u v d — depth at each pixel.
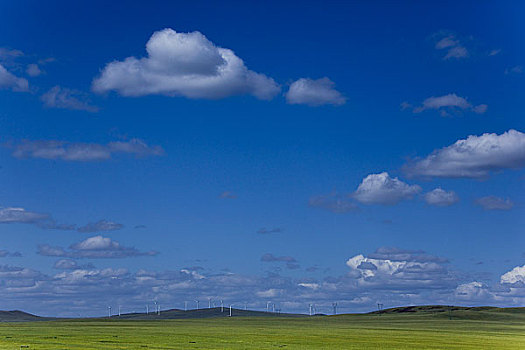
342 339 190.75
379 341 183.38
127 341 165.25
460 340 192.12
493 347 163.62
